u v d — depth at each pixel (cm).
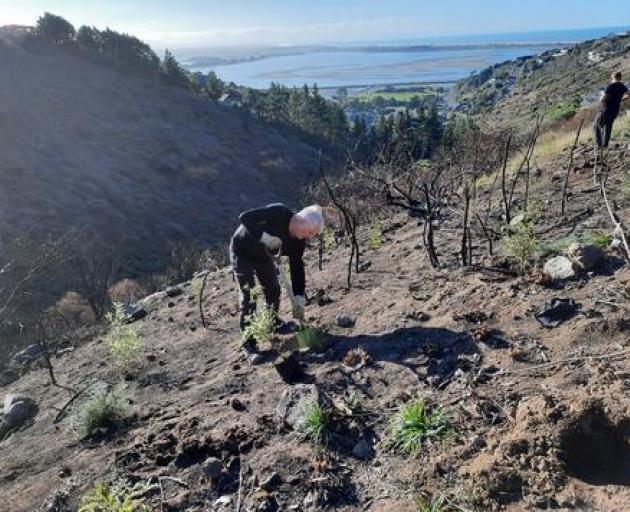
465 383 350
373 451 321
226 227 4709
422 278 528
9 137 4969
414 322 442
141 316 667
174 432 381
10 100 5669
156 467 353
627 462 264
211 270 888
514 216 648
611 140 984
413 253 615
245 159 6259
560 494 255
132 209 4494
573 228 546
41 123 5506
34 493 361
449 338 402
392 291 516
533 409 299
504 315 410
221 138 6619
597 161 811
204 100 7594
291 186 5475
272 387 408
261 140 6881
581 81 5216
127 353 512
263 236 439
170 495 326
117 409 424
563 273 436
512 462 275
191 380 465
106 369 540
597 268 434
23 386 568
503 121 2467
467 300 448
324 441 334
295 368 414
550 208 639
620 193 627
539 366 345
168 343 555
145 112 6662
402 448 313
